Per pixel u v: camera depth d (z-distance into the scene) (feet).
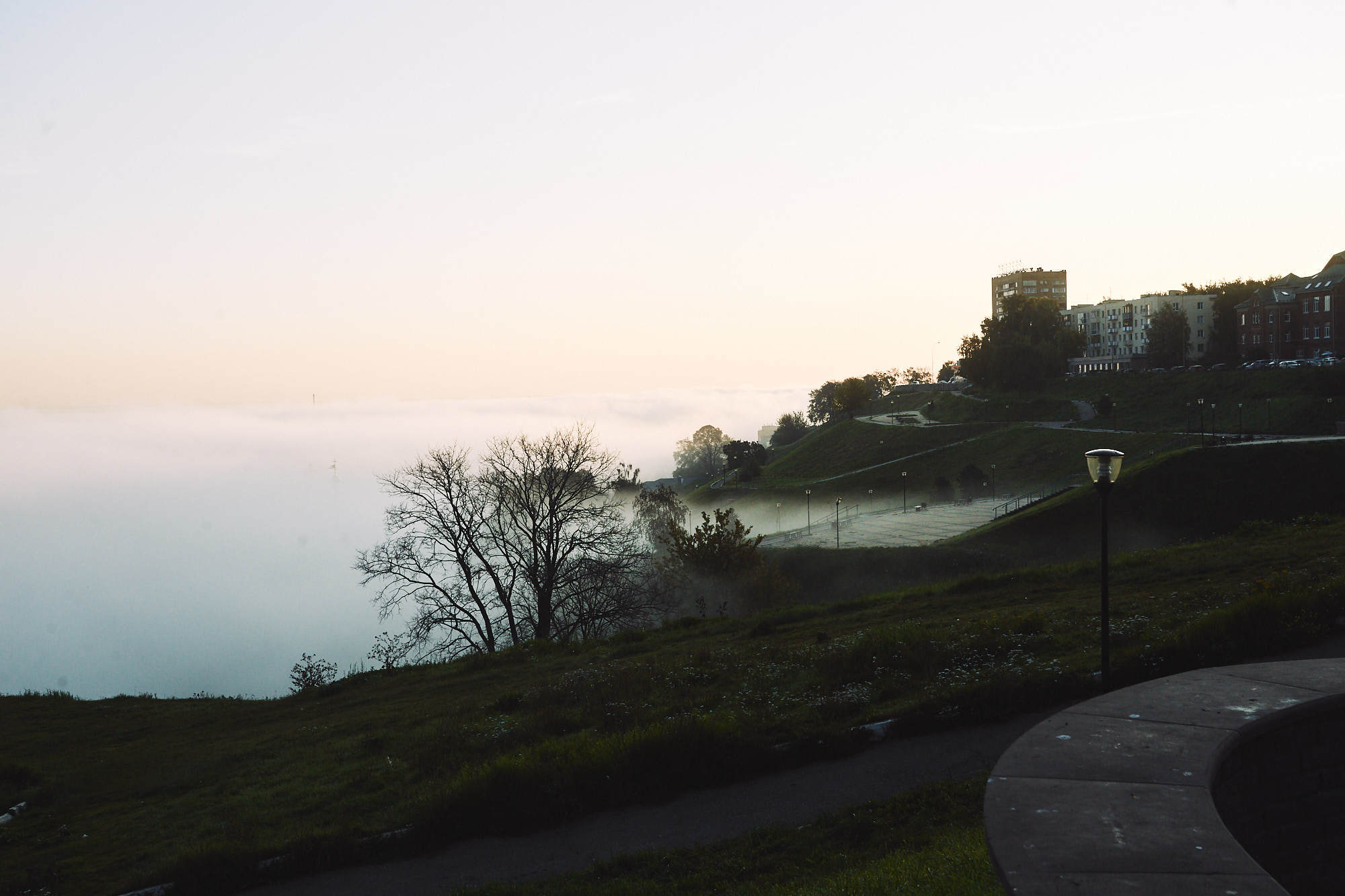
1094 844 10.44
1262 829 14.23
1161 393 352.28
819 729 41.27
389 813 38.27
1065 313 642.22
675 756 38.24
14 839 43.06
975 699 41.93
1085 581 79.51
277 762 51.78
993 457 346.13
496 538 114.42
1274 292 375.04
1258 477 181.68
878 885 21.67
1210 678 16.62
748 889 26.91
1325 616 47.73
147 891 33.27
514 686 66.80
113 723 75.31
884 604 82.89
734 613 142.10
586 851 32.99
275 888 33.01
